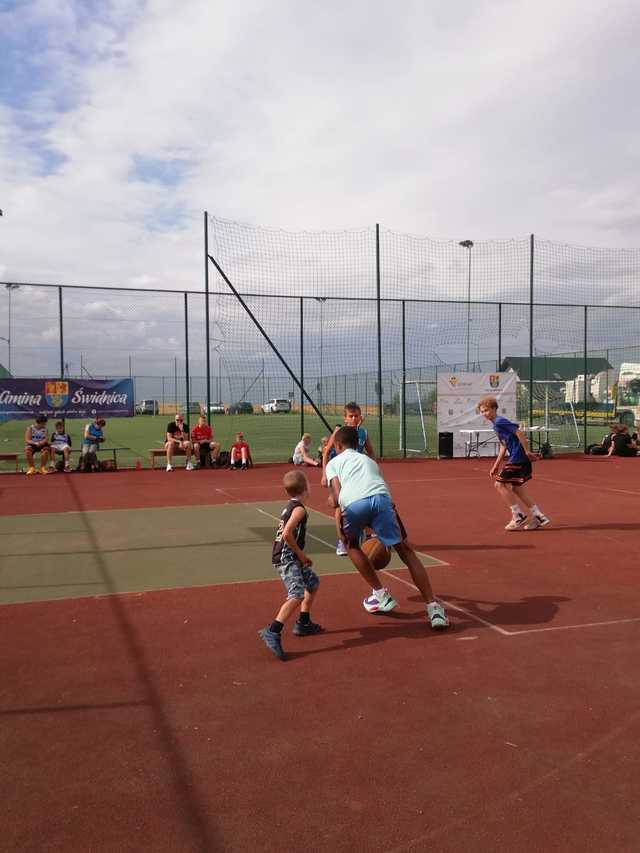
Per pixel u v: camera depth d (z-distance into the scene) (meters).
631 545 8.47
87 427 18.09
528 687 4.33
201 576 7.02
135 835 2.90
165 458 22.09
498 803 3.11
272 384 25.42
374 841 2.86
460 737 3.71
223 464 19.00
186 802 3.13
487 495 12.97
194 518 10.48
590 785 3.24
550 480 15.34
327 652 4.95
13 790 3.22
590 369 32.00
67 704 4.12
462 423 21.20
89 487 14.56
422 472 17.17
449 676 4.51
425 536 9.09
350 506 5.55
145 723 3.88
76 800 3.15
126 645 5.08
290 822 2.98
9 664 4.73
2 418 17.56
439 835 2.89
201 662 4.77
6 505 11.88
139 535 9.14
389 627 5.49
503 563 7.58
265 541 8.74
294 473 5.16
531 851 2.79
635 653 4.90
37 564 7.54
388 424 33.97
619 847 2.80
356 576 7.09
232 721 3.90
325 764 3.44
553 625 5.50
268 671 4.61
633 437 22.61
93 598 6.25
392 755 3.52
